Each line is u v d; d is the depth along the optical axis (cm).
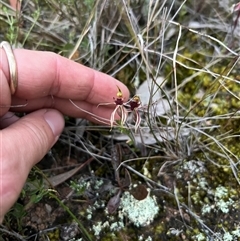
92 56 13
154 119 12
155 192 12
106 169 12
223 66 13
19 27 13
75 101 12
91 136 13
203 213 12
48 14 14
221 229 11
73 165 13
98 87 11
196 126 12
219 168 12
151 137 12
